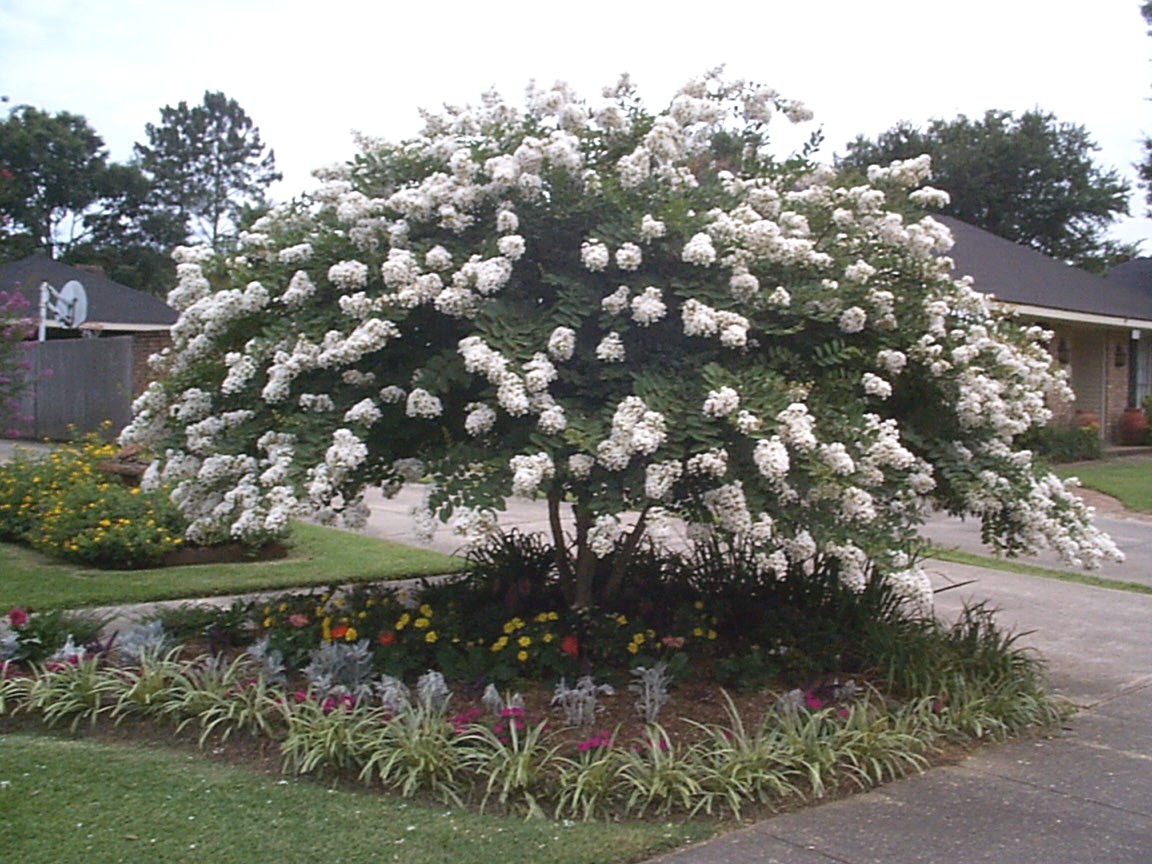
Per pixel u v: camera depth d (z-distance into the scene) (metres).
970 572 9.09
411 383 4.90
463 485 4.47
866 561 5.07
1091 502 13.38
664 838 3.74
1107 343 19.89
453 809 3.93
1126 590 8.48
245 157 62.16
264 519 4.74
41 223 40.56
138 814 3.77
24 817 3.72
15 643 5.29
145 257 42.41
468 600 5.90
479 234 5.14
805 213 5.57
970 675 5.36
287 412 5.12
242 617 5.84
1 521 9.14
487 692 4.60
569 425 4.47
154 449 5.60
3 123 39.12
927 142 31.55
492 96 5.64
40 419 18.31
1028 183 30.67
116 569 8.16
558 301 4.87
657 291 4.66
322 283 5.14
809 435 4.32
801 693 4.78
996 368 5.68
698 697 5.03
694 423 4.40
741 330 4.55
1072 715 5.33
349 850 3.56
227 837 3.62
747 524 4.44
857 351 4.85
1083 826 3.96
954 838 3.83
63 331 23.48
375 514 11.38
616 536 4.59
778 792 4.13
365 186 5.47
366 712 4.46
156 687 4.77
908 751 4.58
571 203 4.98
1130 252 32.97
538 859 3.54
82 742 4.48
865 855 3.68
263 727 4.49
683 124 5.38
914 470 5.09
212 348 5.47
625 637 5.34
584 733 4.54
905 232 5.48
